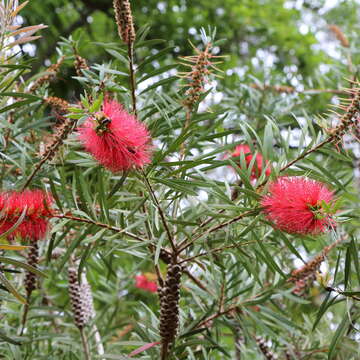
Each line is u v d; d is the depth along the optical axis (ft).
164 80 1.95
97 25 6.32
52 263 2.77
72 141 1.91
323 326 2.71
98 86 1.89
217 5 5.89
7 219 1.64
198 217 1.87
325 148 1.78
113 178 1.98
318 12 5.88
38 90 2.41
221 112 1.93
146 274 2.91
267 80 3.57
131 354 1.76
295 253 1.62
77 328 2.46
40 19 5.47
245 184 1.63
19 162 2.24
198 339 2.10
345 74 3.33
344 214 1.95
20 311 2.50
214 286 2.16
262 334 2.55
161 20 5.81
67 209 1.89
